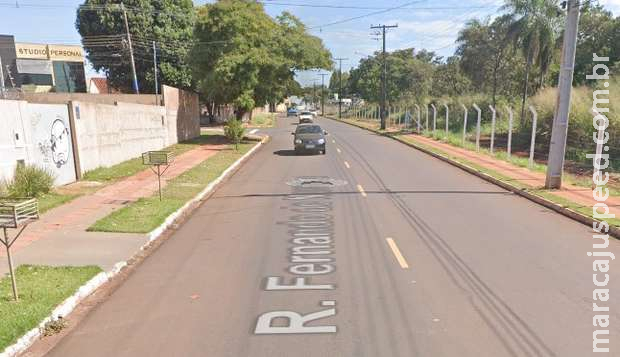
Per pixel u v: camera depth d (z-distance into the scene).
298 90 33.59
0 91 22.52
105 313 5.95
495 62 42.00
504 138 32.91
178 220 10.90
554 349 4.90
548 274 7.07
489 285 6.64
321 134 25.67
